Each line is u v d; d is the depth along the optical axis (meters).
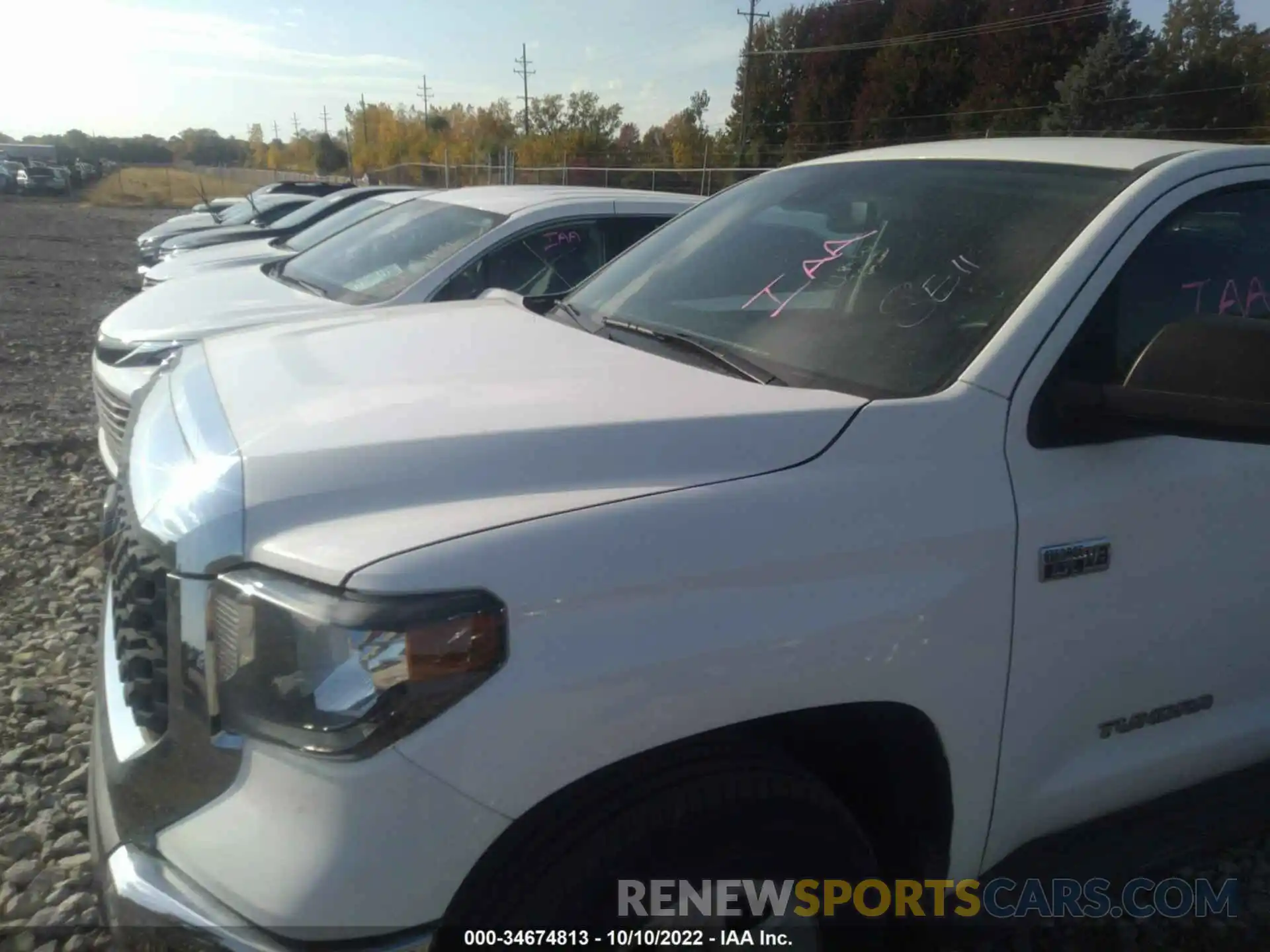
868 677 1.90
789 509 1.87
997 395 2.11
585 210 5.88
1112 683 2.26
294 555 1.67
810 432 1.99
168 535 1.79
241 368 2.43
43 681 3.97
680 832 1.76
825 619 1.85
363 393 2.15
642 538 1.75
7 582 4.87
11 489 6.26
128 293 16.14
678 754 1.79
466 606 1.61
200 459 1.93
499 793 1.62
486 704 1.61
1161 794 2.47
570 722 1.66
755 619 1.80
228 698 1.67
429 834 1.59
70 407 8.32
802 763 2.07
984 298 2.31
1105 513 2.15
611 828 1.71
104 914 1.76
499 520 1.72
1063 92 38.16
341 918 1.57
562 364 2.39
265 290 6.04
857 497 1.93
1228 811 2.66
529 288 5.70
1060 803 2.26
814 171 3.24
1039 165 2.66
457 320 2.92
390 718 1.57
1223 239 2.50
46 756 3.48
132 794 1.79
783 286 2.70
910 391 2.18
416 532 1.69
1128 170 2.49
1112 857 2.46
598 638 1.68
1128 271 2.32
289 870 1.58
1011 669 2.08
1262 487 2.38
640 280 3.10
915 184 2.81
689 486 1.86
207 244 11.88
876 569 1.91
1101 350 2.24
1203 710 2.47
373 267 6.03
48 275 18.03
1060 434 2.15
